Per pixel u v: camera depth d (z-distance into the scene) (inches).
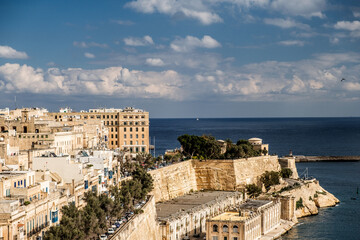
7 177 5059.1
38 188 5319.9
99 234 5679.1
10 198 4837.6
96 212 5757.9
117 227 6067.9
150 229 7362.2
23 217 4697.3
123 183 7859.3
